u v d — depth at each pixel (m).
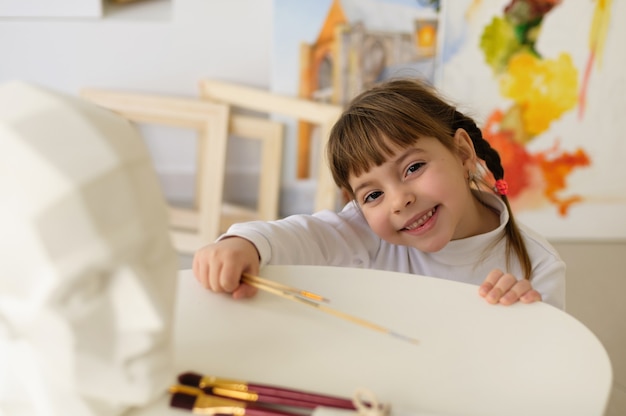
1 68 1.94
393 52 1.92
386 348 0.55
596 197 2.02
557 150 1.98
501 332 0.58
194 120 1.97
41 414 0.42
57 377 0.41
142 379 0.42
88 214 0.37
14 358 0.41
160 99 1.97
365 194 0.87
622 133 1.98
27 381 0.41
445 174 0.85
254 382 0.51
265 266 0.69
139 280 0.40
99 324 0.40
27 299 0.38
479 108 1.94
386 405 0.46
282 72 1.94
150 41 1.95
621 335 1.53
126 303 0.40
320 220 0.91
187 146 2.06
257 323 0.59
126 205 0.39
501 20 1.89
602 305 1.66
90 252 0.38
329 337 0.57
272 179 2.00
